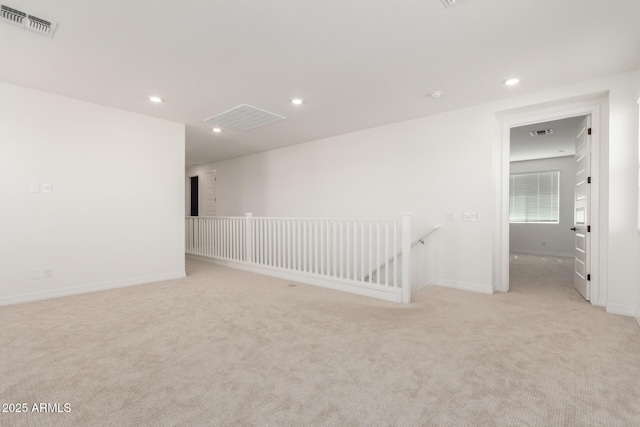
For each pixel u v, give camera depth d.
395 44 2.45
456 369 1.89
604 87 3.01
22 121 3.29
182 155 4.62
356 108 3.92
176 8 1.99
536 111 3.60
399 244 4.51
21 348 2.18
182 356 2.06
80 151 3.68
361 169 4.94
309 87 3.29
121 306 3.17
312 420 1.43
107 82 3.16
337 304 3.26
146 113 4.15
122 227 4.03
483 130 3.74
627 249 2.89
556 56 2.62
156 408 1.52
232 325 2.63
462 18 2.11
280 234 4.82
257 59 2.68
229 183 7.49
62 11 2.01
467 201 3.87
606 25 2.17
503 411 1.49
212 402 1.57
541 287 4.04
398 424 1.40
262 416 1.46
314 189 5.63
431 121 4.18
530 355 2.07
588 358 2.02
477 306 3.18
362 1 1.94
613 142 2.97
